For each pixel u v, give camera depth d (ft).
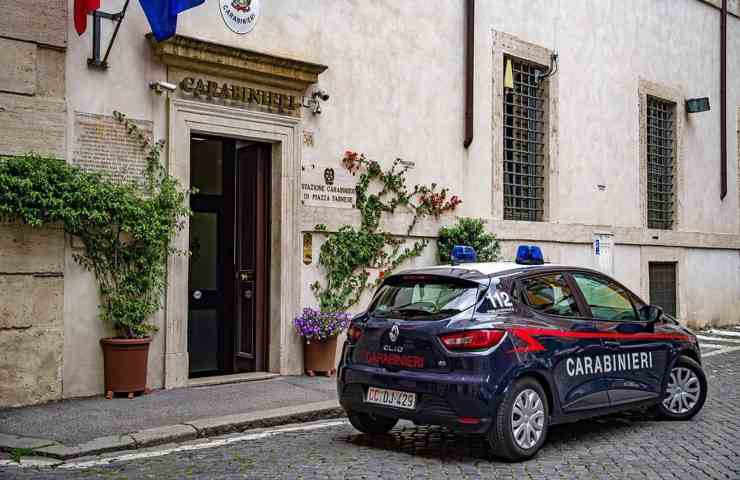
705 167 60.03
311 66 31.78
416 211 37.47
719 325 60.18
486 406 18.95
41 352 25.17
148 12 25.89
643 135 53.47
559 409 20.77
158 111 28.17
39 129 25.18
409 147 37.32
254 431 23.09
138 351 26.43
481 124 41.24
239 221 33.40
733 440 22.40
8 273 24.56
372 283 35.32
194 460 19.43
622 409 22.97
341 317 32.12
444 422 19.22
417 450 20.85
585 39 48.75
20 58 24.85
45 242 25.27
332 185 33.76
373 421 22.33
